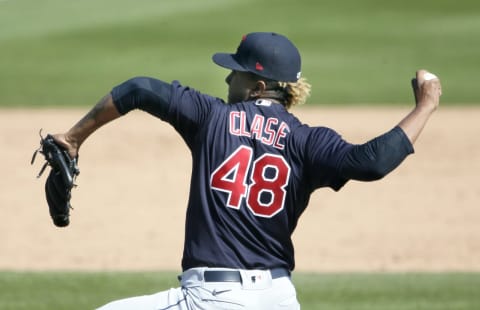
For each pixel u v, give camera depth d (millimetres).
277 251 14648
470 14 126125
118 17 127188
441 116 76562
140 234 44875
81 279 34281
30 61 104250
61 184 15312
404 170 59031
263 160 14562
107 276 34938
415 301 30578
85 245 42656
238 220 14469
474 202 50688
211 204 14539
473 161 60594
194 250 14555
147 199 52250
